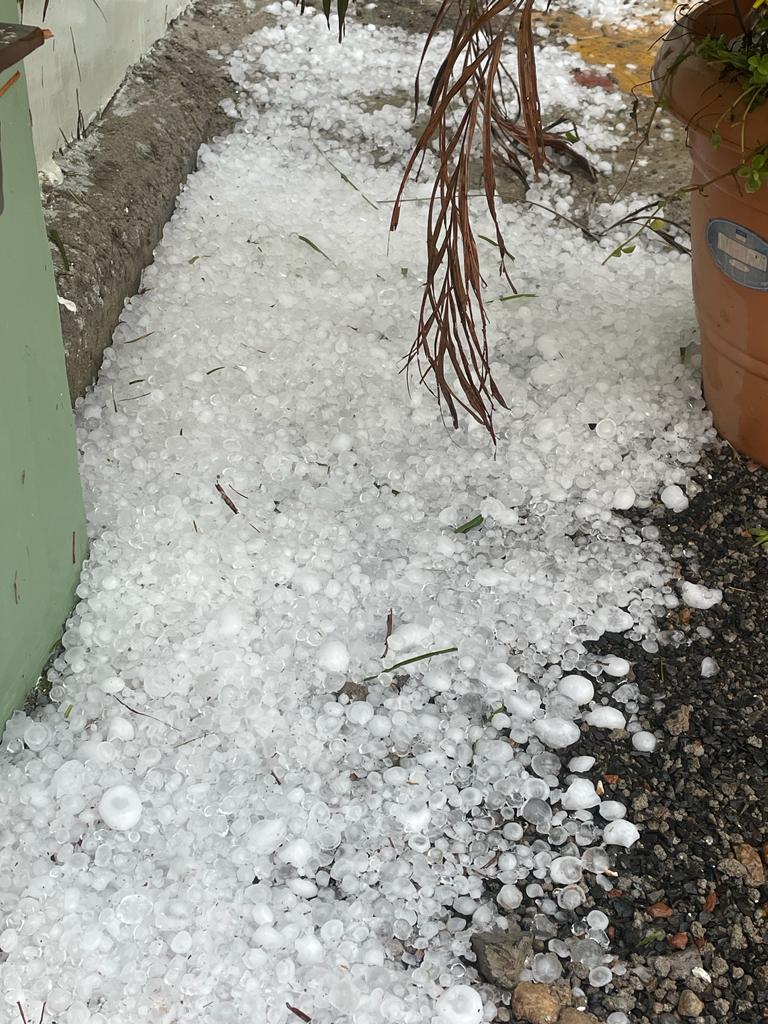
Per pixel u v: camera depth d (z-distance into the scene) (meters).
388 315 1.05
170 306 1.04
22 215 0.65
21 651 0.74
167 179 1.14
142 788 0.72
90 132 1.12
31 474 0.71
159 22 1.29
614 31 1.47
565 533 0.90
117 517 0.86
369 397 0.98
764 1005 0.66
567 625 0.83
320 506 0.90
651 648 0.82
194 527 0.86
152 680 0.77
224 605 0.82
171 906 0.66
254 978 0.65
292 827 0.71
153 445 0.92
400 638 0.80
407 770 0.75
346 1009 0.64
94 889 0.68
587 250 1.13
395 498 0.90
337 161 1.23
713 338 0.90
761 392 0.89
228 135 1.26
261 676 0.78
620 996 0.66
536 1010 0.65
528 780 0.74
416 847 0.71
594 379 0.99
